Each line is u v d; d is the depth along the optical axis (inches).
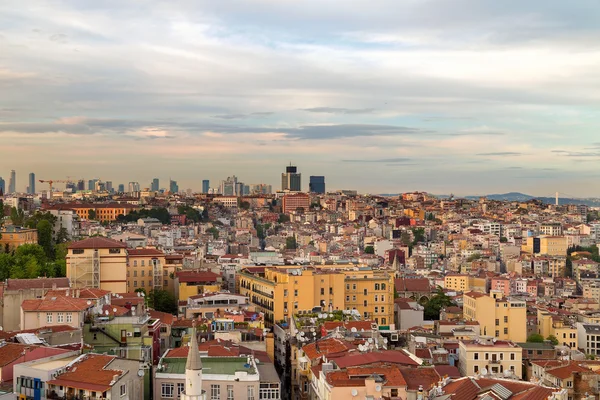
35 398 6343.5
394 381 7066.9
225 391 7219.5
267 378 7500.0
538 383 7480.3
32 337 7362.2
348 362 7628.0
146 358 7810.0
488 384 6983.3
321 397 7450.8
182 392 6756.9
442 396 6722.4
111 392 6141.7
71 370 6501.0
